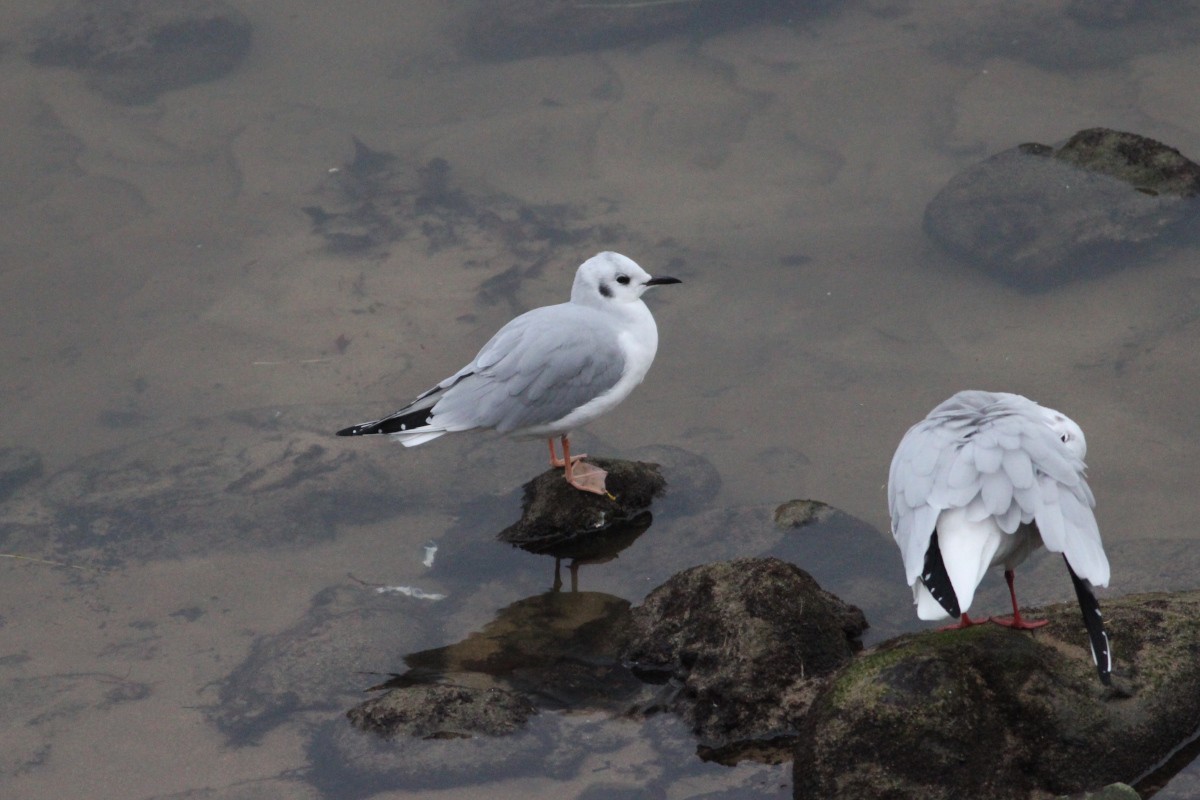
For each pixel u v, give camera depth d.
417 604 11.09
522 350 11.29
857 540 11.21
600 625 10.59
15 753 9.45
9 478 13.00
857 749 7.80
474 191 18.27
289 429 13.60
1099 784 7.80
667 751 9.00
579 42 22.20
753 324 14.89
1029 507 7.39
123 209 18.19
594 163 18.77
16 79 22.00
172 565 11.78
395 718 9.28
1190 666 8.22
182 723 9.73
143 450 13.37
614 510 11.87
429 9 24.03
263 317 15.67
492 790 8.84
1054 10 21.73
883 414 13.18
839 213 17.00
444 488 12.71
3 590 11.46
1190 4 21.53
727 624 9.38
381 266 16.61
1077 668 8.12
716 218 17.11
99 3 23.58
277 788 8.98
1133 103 18.92
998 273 15.41
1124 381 13.23
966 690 7.84
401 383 14.30
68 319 15.74
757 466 12.62
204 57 22.12
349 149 19.59
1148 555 10.57
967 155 18.02
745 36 22.20
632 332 11.68
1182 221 15.67
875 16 22.39
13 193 18.66
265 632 10.83
